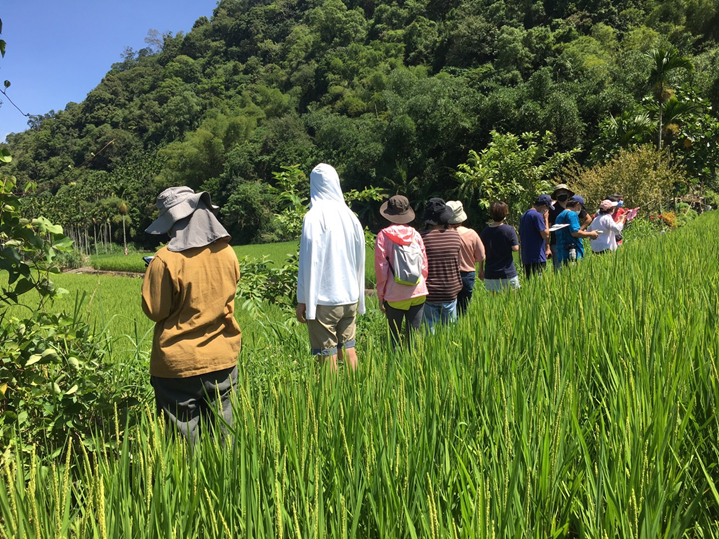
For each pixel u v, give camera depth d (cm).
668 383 224
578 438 186
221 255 285
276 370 404
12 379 289
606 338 286
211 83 14562
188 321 272
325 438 203
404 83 6128
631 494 142
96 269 4356
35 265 310
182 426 267
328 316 397
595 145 2394
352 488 170
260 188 7081
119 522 152
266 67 14375
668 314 301
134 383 358
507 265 691
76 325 338
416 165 4778
